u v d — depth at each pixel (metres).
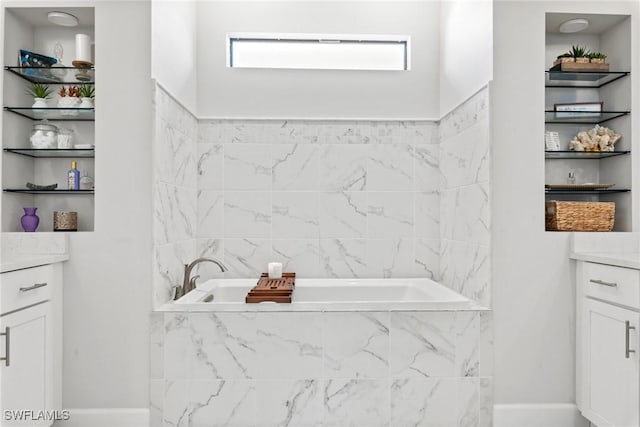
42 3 2.53
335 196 3.34
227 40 3.38
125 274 2.35
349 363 2.35
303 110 3.32
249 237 3.32
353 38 3.45
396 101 3.36
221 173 3.30
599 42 2.92
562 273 2.43
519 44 2.43
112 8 2.36
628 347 1.96
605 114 2.69
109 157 2.36
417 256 3.36
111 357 2.33
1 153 2.52
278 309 2.34
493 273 2.41
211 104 3.30
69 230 2.65
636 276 1.94
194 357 2.33
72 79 2.74
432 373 2.36
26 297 1.98
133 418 2.32
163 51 2.54
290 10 3.36
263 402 2.33
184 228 2.96
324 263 3.33
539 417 2.38
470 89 2.73
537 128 2.44
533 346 2.41
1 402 1.78
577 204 2.52
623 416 2.02
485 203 2.48
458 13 2.96
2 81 2.53
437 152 3.37
